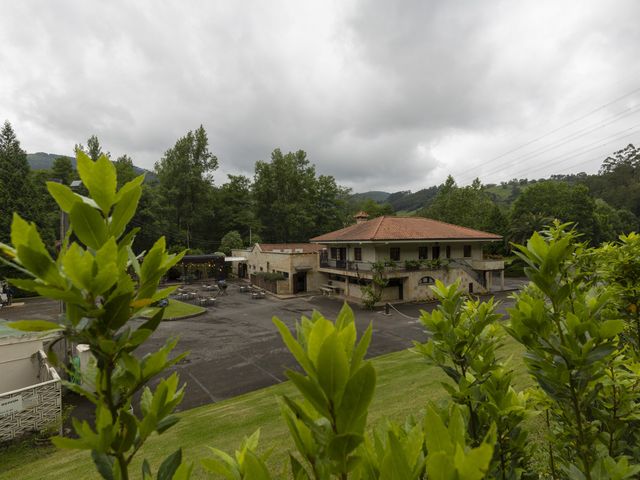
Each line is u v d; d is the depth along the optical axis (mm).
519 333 1746
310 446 952
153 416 890
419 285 25578
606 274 2869
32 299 30531
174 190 50688
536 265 1799
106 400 856
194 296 29547
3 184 33188
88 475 5727
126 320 857
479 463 678
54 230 38062
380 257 25797
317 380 795
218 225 57719
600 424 2090
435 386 8188
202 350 14609
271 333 17312
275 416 7586
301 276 31688
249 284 37969
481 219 48812
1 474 6766
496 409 1787
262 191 56938
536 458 3146
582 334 1629
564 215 46938
